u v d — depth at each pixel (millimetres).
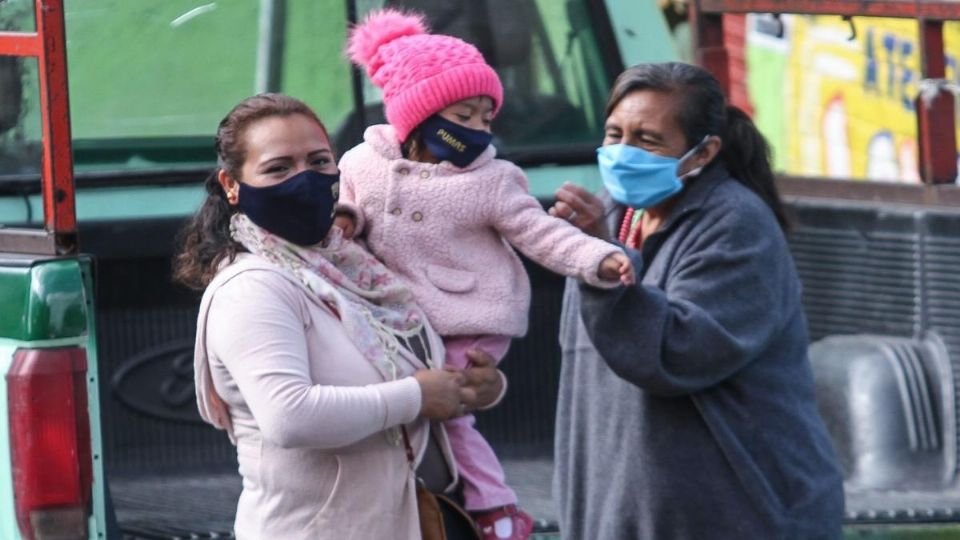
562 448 9195
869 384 11461
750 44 23438
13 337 8414
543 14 12719
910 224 11719
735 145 8688
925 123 12352
